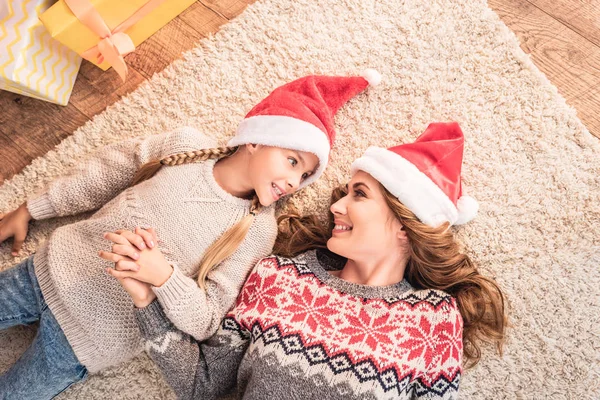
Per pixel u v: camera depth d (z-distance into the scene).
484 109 1.43
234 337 1.16
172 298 1.09
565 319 1.33
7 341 1.32
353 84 1.33
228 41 1.47
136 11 1.30
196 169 1.24
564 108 1.41
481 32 1.46
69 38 1.25
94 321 1.16
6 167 1.39
